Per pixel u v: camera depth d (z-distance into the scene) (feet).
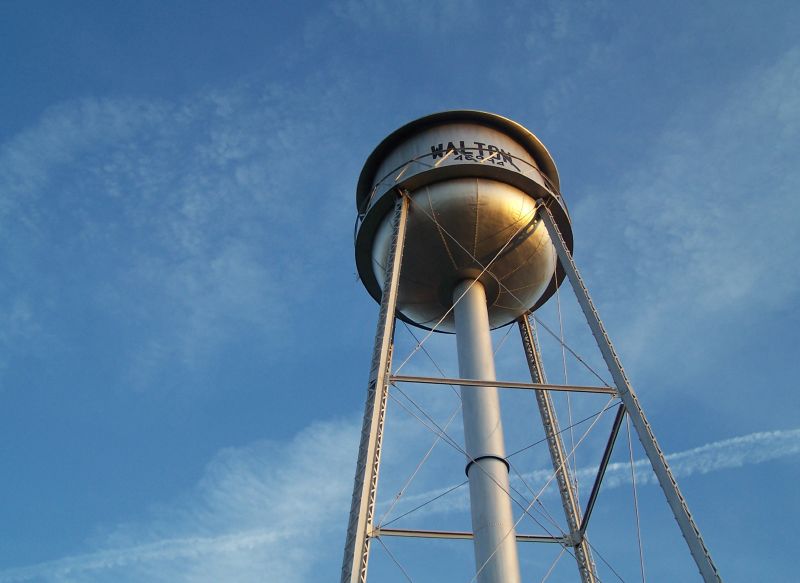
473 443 61.11
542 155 72.74
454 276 70.28
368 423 50.21
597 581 61.82
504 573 54.24
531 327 77.71
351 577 42.34
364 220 69.21
